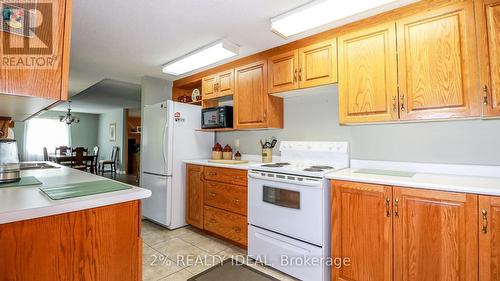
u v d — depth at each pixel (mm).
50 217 923
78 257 982
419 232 1436
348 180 1709
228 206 2559
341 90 1997
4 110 1354
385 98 1787
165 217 3002
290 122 2738
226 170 2590
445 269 1354
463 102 1500
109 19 1946
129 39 2316
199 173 2908
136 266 1143
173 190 3053
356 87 1921
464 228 1306
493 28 1415
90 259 1012
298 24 1910
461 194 1316
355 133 2270
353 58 1942
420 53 1653
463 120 1744
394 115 1745
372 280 1598
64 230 952
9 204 934
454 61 1533
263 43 2391
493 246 1230
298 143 2604
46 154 6895
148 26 2064
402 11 1730
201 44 2432
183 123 3182
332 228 1781
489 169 1653
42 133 8117
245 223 2396
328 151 2371
